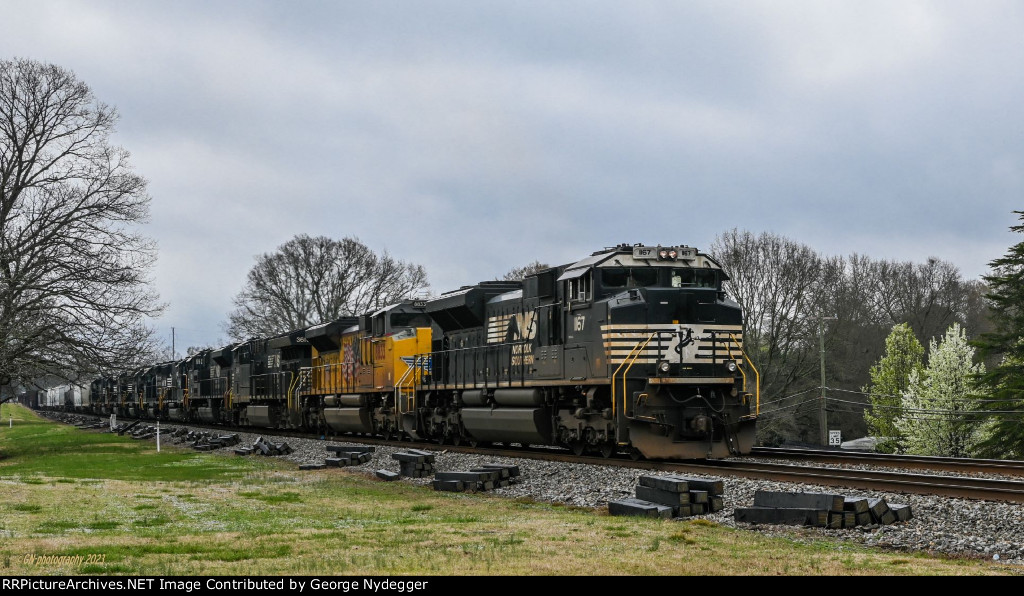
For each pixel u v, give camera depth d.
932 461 21.00
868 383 71.44
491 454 24.92
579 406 23.03
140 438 46.25
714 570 10.45
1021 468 19.02
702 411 21.31
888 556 11.27
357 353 37.16
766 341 60.06
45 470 27.75
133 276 38.12
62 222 37.75
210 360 59.81
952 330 53.19
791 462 22.69
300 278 71.00
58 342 36.78
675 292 21.56
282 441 36.53
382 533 13.81
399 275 72.94
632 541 12.59
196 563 11.41
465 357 29.41
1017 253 44.62
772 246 59.91
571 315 23.00
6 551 12.30
